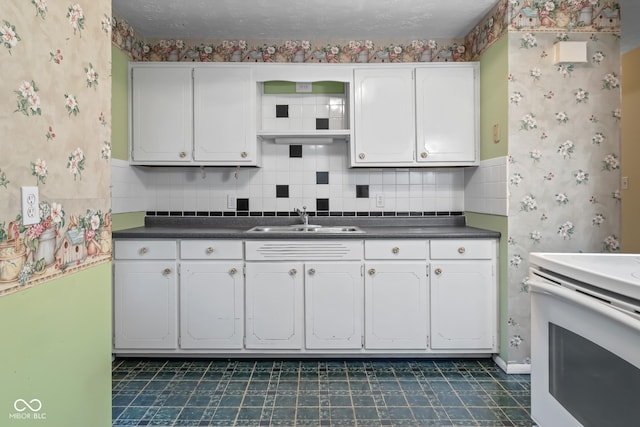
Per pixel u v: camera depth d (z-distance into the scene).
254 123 2.81
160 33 2.96
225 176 3.13
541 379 1.38
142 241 2.55
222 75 2.79
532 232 2.44
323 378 2.37
